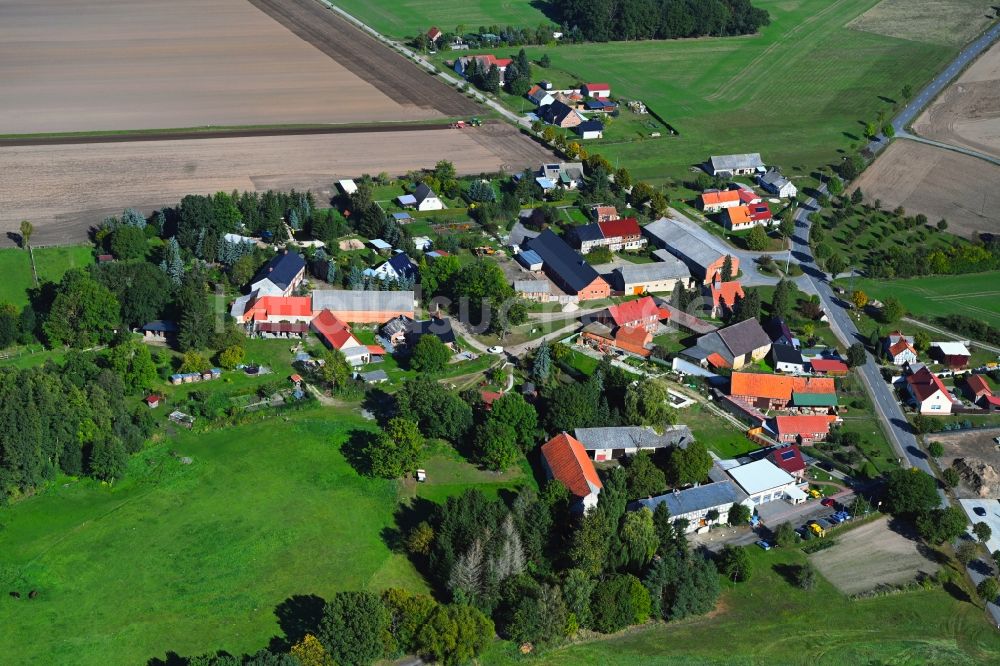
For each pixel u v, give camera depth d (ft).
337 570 548.31
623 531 558.97
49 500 591.37
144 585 534.37
